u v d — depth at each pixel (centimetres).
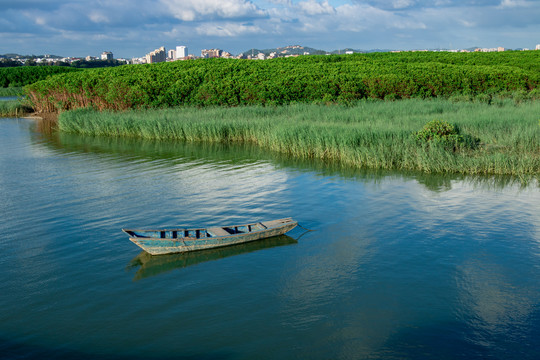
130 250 1113
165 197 1545
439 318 782
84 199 1535
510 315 788
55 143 2816
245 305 838
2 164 2156
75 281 951
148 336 748
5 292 905
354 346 709
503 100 3259
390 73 3800
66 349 718
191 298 870
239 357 689
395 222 1249
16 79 6956
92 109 3772
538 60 4856
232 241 1118
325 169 1931
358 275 945
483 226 1203
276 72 4000
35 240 1180
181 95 3812
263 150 2452
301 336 738
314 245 1114
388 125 2327
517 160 1788
